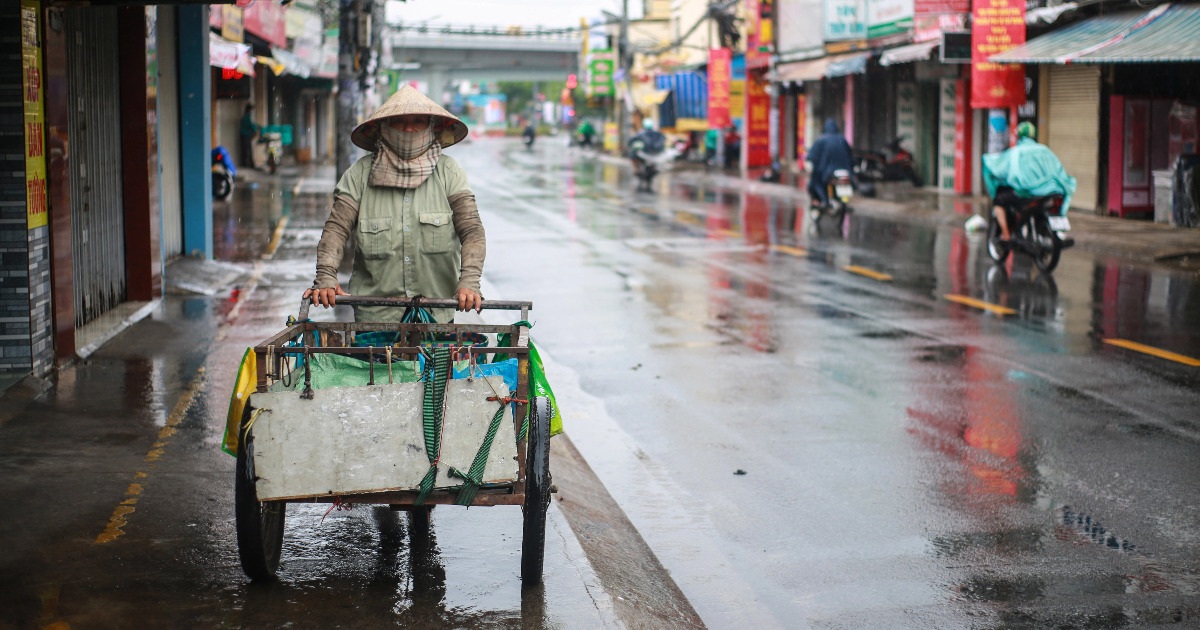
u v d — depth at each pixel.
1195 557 5.50
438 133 5.10
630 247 17.59
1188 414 7.96
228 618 4.27
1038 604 4.99
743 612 5.02
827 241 18.59
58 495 5.54
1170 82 20.67
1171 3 18.86
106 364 8.41
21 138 7.41
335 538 5.16
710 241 18.50
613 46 59.12
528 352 4.38
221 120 32.19
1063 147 22.48
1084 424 7.74
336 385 4.57
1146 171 20.84
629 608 4.65
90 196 9.76
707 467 7.00
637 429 7.79
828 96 35.59
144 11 10.58
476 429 4.25
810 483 6.67
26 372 7.61
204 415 7.08
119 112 10.63
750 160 39.12
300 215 20.69
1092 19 20.62
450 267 5.10
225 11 20.23
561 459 6.83
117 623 4.19
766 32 35.19
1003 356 9.83
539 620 4.35
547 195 28.66
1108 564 5.43
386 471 4.21
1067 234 18.25
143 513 5.34
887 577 5.33
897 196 26.45
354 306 5.08
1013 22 20.98
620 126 53.59
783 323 11.39
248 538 4.30
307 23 35.28
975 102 21.22
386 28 50.66
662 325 11.30
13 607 4.30
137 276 10.88
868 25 29.75
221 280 12.83
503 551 5.06
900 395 8.55
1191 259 15.90
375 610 4.39
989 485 6.57
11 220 7.48
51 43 7.86
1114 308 12.14
